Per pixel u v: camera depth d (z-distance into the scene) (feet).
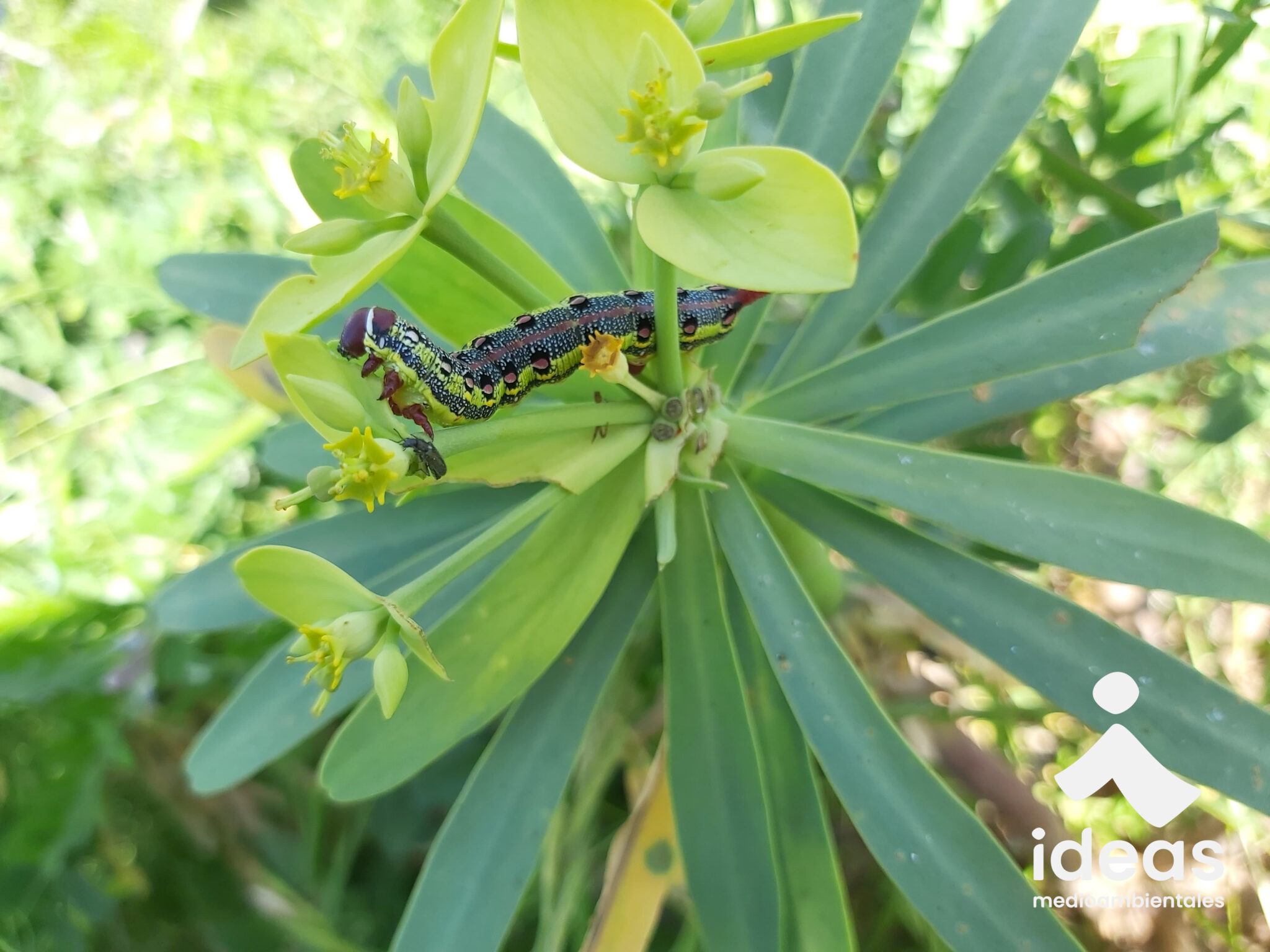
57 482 0.80
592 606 0.44
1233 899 0.67
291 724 0.51
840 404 0.48
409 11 0.96
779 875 0.45
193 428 0.85
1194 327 0.47
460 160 0.29
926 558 0.45
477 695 0.44
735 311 0.45
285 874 0.70
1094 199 0.69
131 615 0.74
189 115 0.93
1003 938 0.38
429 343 0.35
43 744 0.67
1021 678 0.42
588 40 0.29
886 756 0.42
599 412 0.40
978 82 0.49
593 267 0.54
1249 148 0.71
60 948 0.66
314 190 0.45
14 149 0.93
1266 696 0.74
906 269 0.51
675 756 0.45
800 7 0.78
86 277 0.90
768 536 0.45
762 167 0.28
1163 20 0.66
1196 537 0.40
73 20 0.95
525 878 0.44
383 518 0.57
